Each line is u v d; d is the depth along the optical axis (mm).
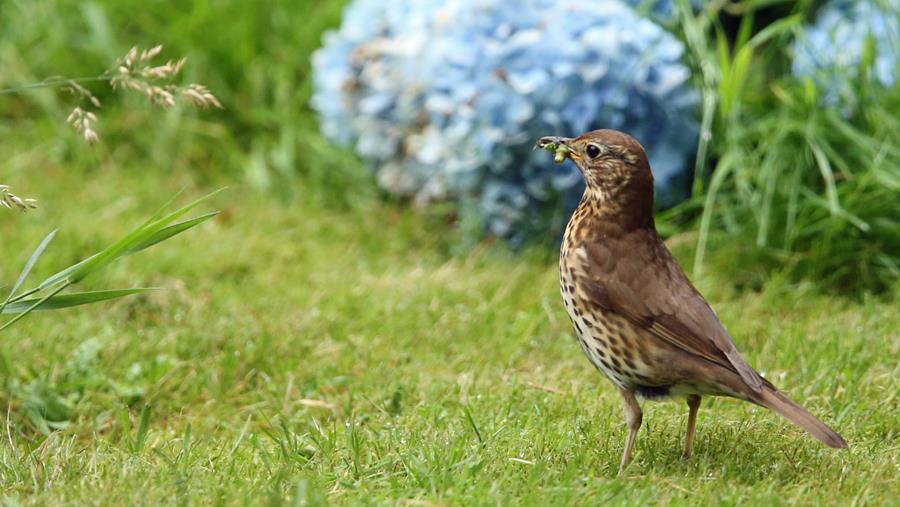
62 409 8867
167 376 9367
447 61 11875
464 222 12234
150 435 8438
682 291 7379
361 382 9406
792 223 11227
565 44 11422
